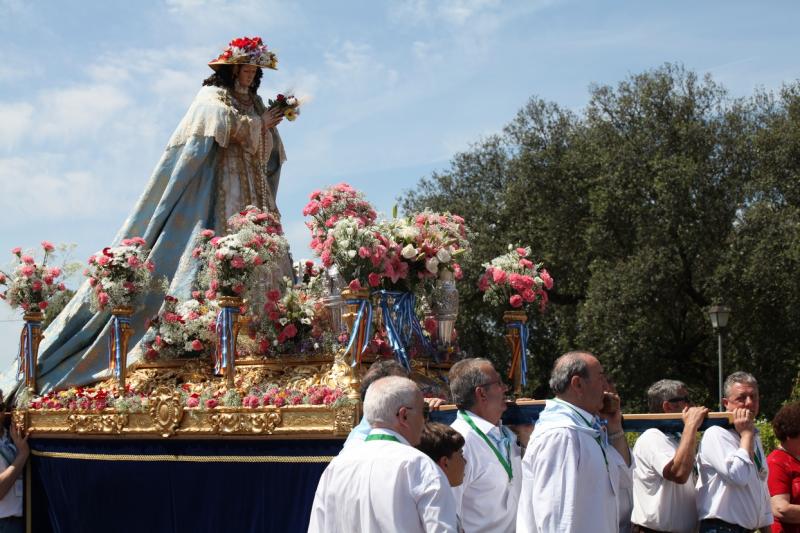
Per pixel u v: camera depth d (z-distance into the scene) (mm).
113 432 9547
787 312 23734
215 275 9227
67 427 10008
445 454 5512
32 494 10594
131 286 10008
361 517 4848
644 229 25203
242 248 9148
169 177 11547
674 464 6246
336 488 4992
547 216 27297
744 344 25328
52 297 11102
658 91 26203
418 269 9156
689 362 26359
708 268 24562
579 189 27375
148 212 11555
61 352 11219
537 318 27625
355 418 8078
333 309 9328
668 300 24891
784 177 25375
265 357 9617
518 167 27484
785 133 25156
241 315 9555
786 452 7367
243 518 8727
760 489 6395
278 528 8469
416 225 9414
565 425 5551
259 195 11758
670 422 6609
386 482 4801
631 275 24266
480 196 28641
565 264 27516
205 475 9000
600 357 24984
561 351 27594
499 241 27469
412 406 5113
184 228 11414
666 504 6559
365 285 8625
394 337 8758
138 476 9500
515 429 7219
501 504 6184
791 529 7242
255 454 8672
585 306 24875
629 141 26000
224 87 11844
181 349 10453
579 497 5441
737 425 6320
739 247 24188
